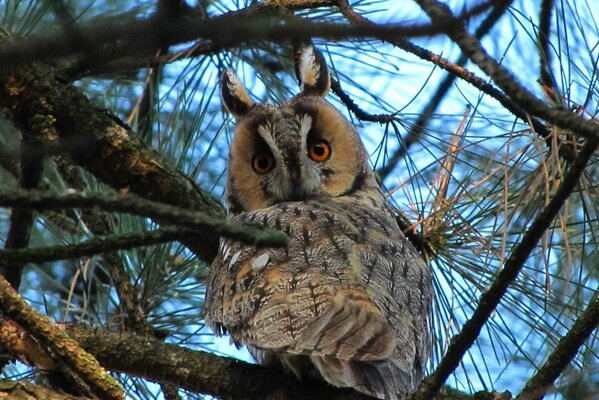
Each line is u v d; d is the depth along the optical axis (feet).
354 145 31.53
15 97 26.89
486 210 28.30
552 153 25.45
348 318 21.18
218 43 12.05
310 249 23.76
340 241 24.26
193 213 13.98
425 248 28.96
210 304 24.39
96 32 11.00
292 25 11.47
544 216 16.96
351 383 20.13
